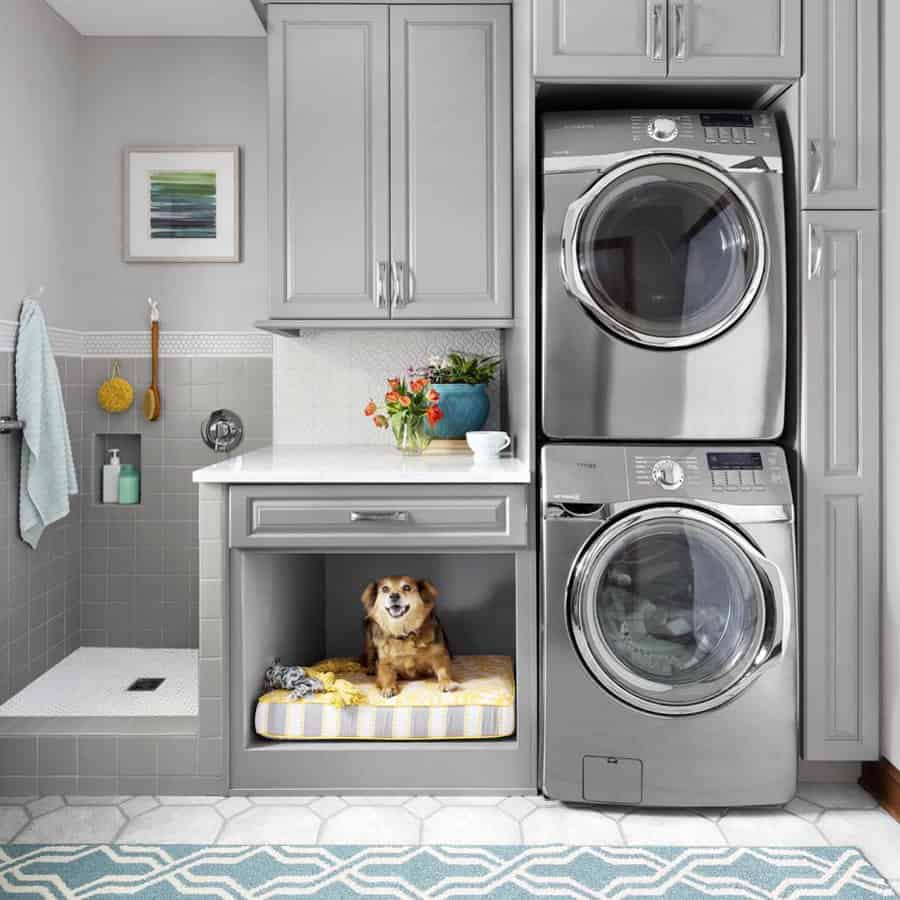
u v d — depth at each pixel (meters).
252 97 3.22
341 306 2.72
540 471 2.27
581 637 2.20
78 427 3.20
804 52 2.24
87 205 3.21
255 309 3.23
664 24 2.23
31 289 2.85
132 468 3.27
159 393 3.23
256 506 2.27
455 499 2.26
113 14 3.03
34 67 2.86
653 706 2.20
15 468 2.76
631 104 2.46
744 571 2.20
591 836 2.11
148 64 3.21
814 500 2.26
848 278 2.26
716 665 2.22
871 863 1.99
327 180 2.71
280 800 2.30
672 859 2.00
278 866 1.96
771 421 2.25
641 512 2.19
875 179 2.25
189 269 3.23
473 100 2.70
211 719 2.31
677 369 2.24
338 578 3.04
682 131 2.24
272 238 2.72
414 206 2.71
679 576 2.22
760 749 2.21
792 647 2.21
